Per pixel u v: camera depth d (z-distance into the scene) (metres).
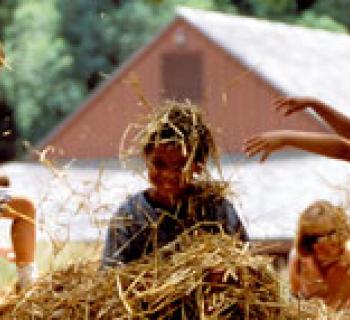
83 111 52.88
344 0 79.06
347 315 9.41
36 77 79.88
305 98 10.29
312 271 11.58
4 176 10.12
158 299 8.51
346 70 53.91
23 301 8.81
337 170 44.31
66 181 9.82
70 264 9.18
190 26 50.56
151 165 9.25
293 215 39.94
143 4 80.69
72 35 81.31
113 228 9.25
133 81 10.02
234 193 9.54
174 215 9.23
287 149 47.97
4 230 11.14
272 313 8.70
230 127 48.31
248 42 51.09
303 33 55.94
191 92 50.22
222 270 8.68
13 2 82.44
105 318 8.51
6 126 79.75
